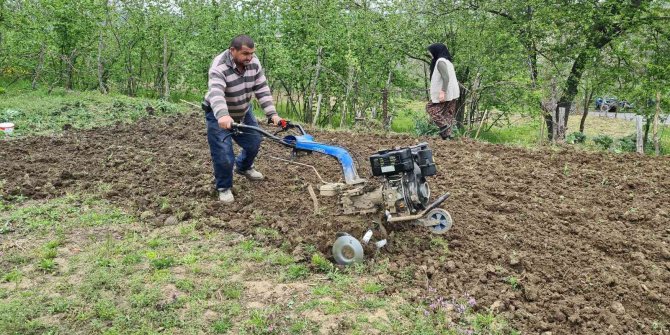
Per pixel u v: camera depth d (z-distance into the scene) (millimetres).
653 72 13555
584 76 14977
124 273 4340
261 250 4789
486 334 3721
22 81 17266
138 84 17625
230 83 5453
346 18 13969
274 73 14070
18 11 15352
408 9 15398
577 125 21688
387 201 4570
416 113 16359
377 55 14336
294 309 3908
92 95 12891
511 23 15812
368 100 13867
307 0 14016
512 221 5504
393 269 4426
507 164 7629
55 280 4254
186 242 4953
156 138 8898
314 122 13273
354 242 4445
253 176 6469
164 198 5926
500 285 4332
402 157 4426
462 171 7137
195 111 11906
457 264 4547
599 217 5719
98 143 8289
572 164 7730
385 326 3723
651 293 4195
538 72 15273
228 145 5676
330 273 4383
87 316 3770
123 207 5758
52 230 5160
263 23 14406
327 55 13969
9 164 7121
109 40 15875
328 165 7285
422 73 18406
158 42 15820
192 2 15898
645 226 5539
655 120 11492
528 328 3818
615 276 4457
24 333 3598
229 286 4180
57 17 14453
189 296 4043
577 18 14586
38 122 9781
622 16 14188
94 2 14828
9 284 4199
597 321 3900
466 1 16344
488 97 15906
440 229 4672
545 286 4324
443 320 3809
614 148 10609
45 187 6184
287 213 5574
